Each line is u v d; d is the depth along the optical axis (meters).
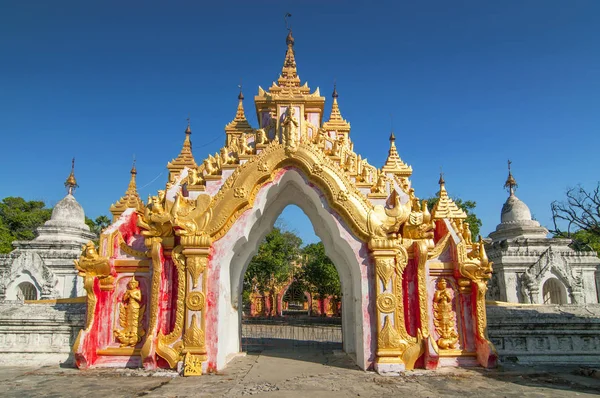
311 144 14.16
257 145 14.27
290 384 11.41
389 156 18.55
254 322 37.94
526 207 33.06
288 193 16.05
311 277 42.59
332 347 19.31
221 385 11.29
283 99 14.66
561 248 29.92
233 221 13.69
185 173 14.91
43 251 30.06
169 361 12.86
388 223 13.54
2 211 49.12
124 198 17.44
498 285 29.36
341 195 13.70
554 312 15.73
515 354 14.62
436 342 13.63
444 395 10.23
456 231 14.38
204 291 13.10
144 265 14.11
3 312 15.20
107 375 12.48
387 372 12.59
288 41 17.05
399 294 13.22
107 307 13.95
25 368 13.63
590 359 14.59
